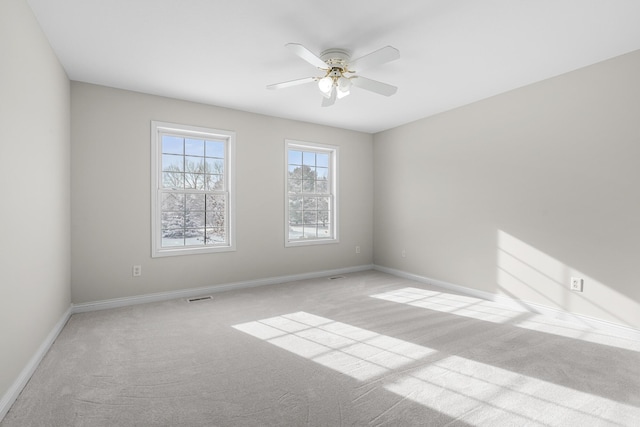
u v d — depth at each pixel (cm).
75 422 161
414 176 476
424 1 203
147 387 192
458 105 404
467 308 345
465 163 401
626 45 255
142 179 360
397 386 195
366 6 208
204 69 302
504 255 358
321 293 404
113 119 344
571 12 212
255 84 338
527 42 251
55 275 266
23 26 196
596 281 286
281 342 258
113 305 344
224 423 161
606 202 279
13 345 181
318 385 196
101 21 225
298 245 478
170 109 376
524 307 339
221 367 217
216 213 418
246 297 386
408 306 352
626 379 202
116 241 346
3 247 168
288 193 468
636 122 261
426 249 457
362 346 251
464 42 252
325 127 502
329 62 261
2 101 167
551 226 317
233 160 419
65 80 303
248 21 225
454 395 185
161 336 269
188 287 390
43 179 235
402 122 484
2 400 166
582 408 173
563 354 237
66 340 260
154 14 217
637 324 262
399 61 284
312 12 214
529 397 183
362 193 545
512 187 350
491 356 234
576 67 295
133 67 297
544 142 322
